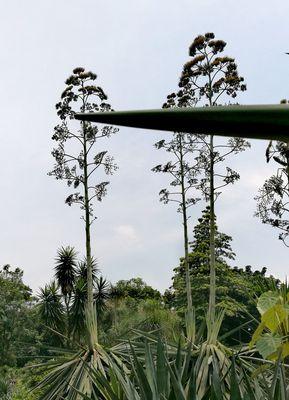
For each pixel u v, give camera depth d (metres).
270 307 1.57
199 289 29.53
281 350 1.53
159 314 16.05
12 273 37.00
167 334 10.75
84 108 16.86
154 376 2.61
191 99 16.22
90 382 8.90
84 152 16.36
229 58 16.03
